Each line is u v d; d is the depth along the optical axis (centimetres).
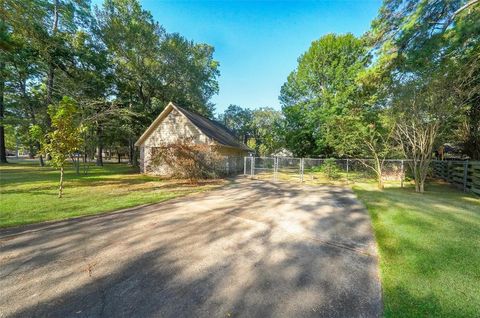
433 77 811
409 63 899
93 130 1741
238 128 5569
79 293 249
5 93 1753
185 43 2384
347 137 1238
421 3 813
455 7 805
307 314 214
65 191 888
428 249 350
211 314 215
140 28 2003
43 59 1568
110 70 2070
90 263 317
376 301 235
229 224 493
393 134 1063
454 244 366
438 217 517
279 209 626
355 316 212
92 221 513
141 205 677
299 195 838
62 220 520
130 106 2095
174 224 492
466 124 1174
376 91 1109
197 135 1549
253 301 235
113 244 384
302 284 267
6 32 750
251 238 413
